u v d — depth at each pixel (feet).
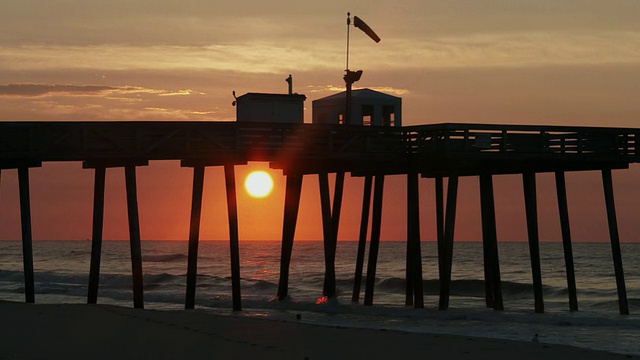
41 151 103.40
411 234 122.11
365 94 135.44
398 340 75.31
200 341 72.64
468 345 73.20
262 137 111.65
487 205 127.85
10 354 64.75
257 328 81.66
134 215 109.50
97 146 105.60
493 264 127.75
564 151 119.55
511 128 116.88
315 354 67.15
